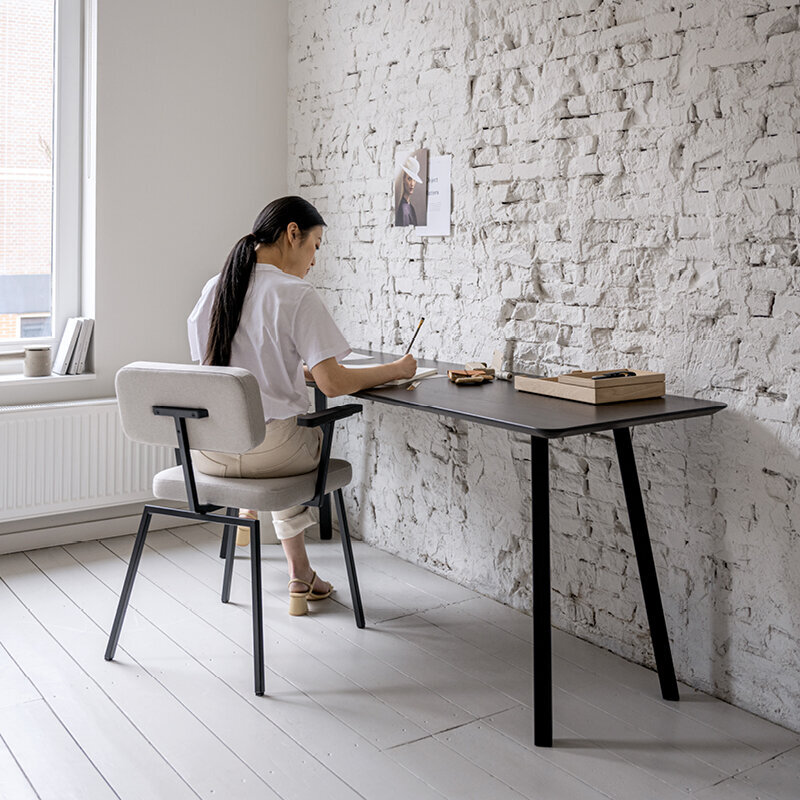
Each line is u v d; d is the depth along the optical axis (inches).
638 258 103.8
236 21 154.4
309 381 116.0
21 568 134.7
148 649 108.0
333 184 151.8
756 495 93.7
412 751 87.3
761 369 92.3
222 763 84.6
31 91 143.8
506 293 121.2
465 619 119.2
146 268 150.3
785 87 87.8
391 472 143.3
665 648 98.3
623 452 97.0
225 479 104.4
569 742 89.5
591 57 106.8
